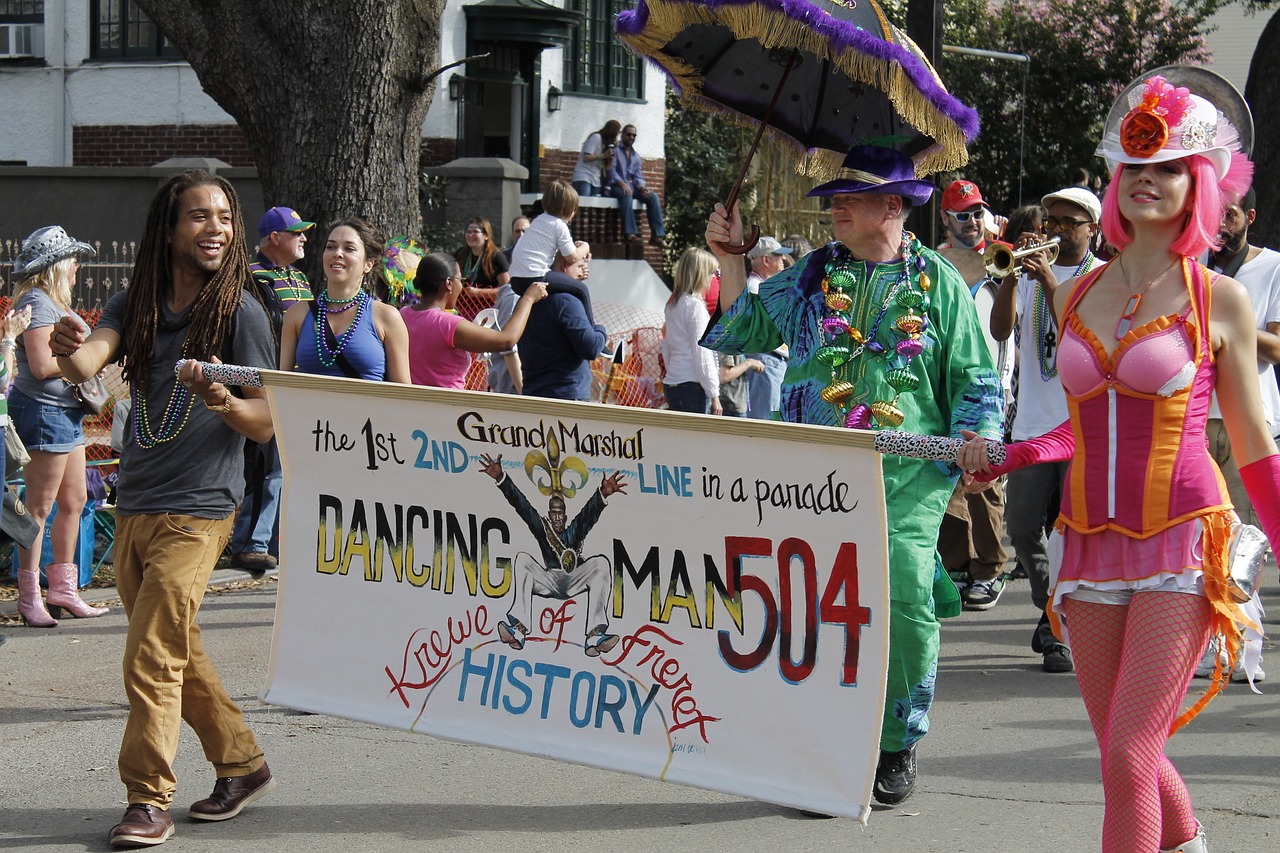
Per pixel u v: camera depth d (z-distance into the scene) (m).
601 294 13.28
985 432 4.46
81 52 18.56
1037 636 6.86
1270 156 14.38
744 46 5.07
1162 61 26.28
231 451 4.60
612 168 19.02
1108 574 3.60
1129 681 3.53
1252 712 6.00
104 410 9.25
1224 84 4.02
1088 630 3.68
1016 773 5.21
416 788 5.05
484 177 14.52
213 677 4.68
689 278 9.77
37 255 7.34
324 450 4.59
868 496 3.87
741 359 10.62
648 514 4.17
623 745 4.24
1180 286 3.60
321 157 9.70
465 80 17.70
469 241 13.20
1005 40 26.17
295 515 4.66
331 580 4.64
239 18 9.63
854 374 4.57
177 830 4.60
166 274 4.64
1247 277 6.17
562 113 19.69
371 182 9.79
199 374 4.38
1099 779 5.14
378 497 4.54
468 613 4.45
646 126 21.38
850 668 3.96
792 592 4.01
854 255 4.66
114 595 8.23
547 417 4.25
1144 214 3.56
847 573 3.94
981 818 4.70
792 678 4.03
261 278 7.82
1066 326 3.73
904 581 4.44
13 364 7.33
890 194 4.51
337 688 4.63
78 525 7.79
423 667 4.52
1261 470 3.60
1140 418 3.57
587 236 18.70
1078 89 26.19
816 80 5.06
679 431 4.07
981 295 7.90
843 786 3.97
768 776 4.06
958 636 7.52
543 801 4.90
